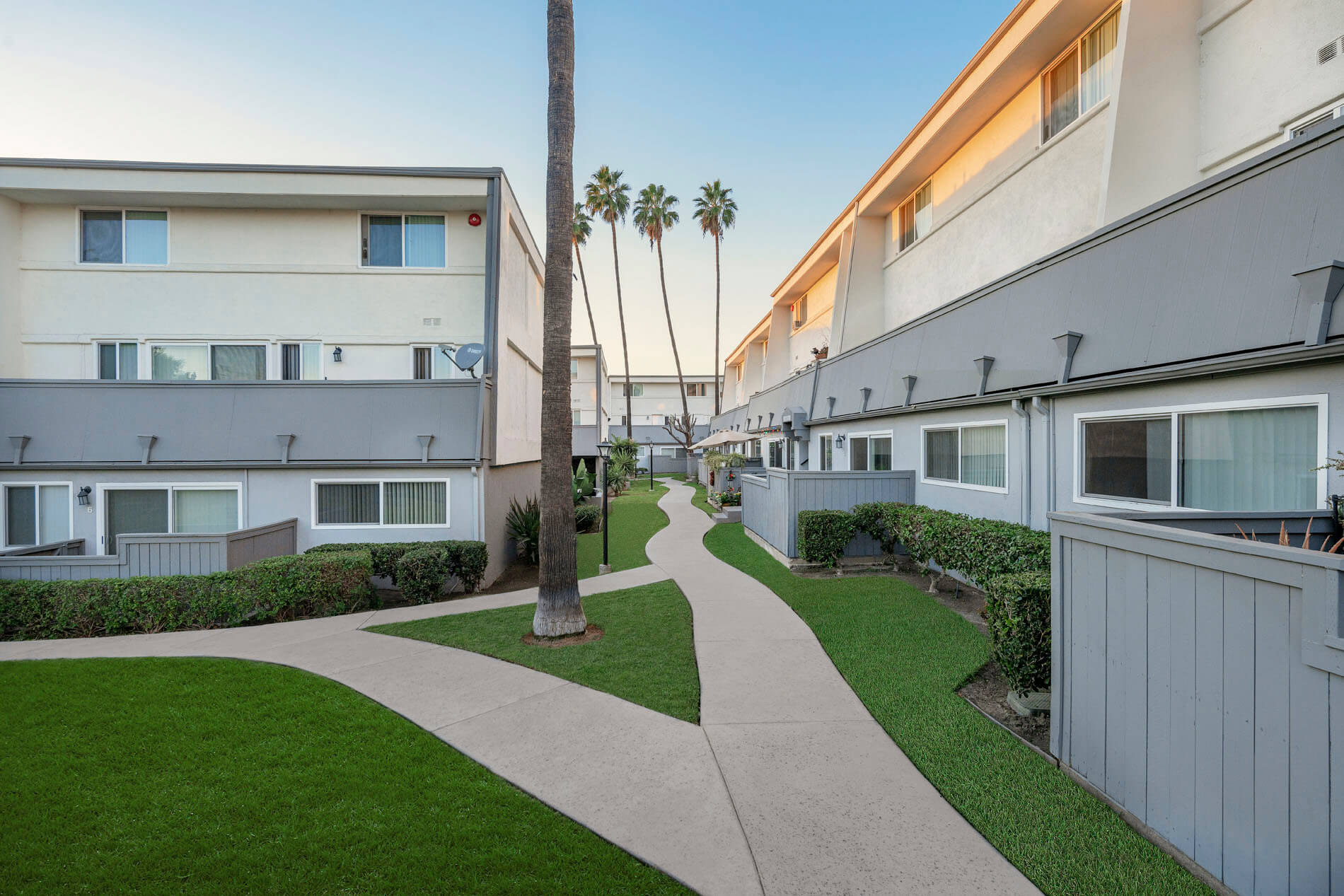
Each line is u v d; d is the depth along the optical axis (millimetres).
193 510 10125
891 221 14922
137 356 11664
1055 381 6395
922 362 9750
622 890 2697
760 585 9078
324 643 6613
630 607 7949
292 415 10078
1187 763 2760
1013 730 4230
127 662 5926
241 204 11602
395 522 10180
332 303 11906
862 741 4086
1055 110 9078
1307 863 2199
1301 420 4195
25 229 11492
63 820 3309
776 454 21969
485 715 4609
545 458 6766
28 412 9930
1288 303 4070
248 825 3240
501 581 11203
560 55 6738
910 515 8625
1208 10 7020
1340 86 5703
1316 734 2182
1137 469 5605
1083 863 2799
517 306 12930
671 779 3641
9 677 5477
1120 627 3189
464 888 2730
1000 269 10352
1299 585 2234
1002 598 4391
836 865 2832
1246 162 4492
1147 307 5309
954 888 2658
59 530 10039
